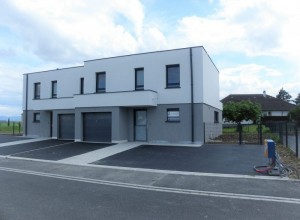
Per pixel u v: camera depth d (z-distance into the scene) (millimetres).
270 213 5531
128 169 10531
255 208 5844
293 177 8711
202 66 18188
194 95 18266
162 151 14812
